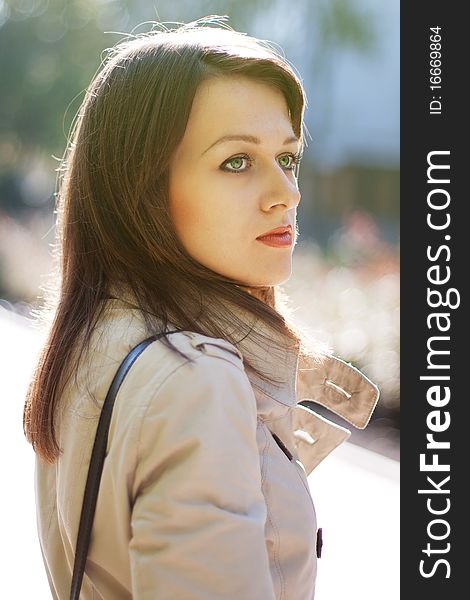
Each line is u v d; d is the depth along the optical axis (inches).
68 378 53.9
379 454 216.5
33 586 116.8
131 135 53.9
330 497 164.7
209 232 54.2
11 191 735.7
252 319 55.7
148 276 54.5
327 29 686.5
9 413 186.7
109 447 49.0
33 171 741.9
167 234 54.3
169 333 49.8
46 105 698.8
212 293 55.1
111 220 55.4
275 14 676.1
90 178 56.1
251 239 54.5
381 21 743.1
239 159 54.1
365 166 762.8
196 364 47.1
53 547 57.4
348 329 285.0
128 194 54.2
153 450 46.3
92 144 56.1
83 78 686.5
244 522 45.8
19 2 720.3
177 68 53.3
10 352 243.9
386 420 244.4
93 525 50.3
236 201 53.8
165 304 53.4
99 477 49.4
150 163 53.5
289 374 56.4
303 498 53.9
